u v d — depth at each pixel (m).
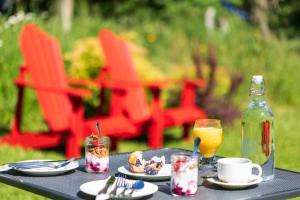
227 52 13.84
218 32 14.91
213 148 3.88
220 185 3.48
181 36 14.95
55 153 8.07
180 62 13.89
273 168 3.78
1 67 9.25
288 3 22.34
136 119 8.33
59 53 7.97
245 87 12.73
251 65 13.68
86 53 9.68
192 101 9.06
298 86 14.15
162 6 19.31
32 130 9.28
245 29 15.91
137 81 8.71
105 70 8.34
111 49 8.59
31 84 7.44
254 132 3.81
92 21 13.67
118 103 7.96
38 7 16.19
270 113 3.84
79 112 7.19
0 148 7.52
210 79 10.10
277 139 9.66
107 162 3.91
